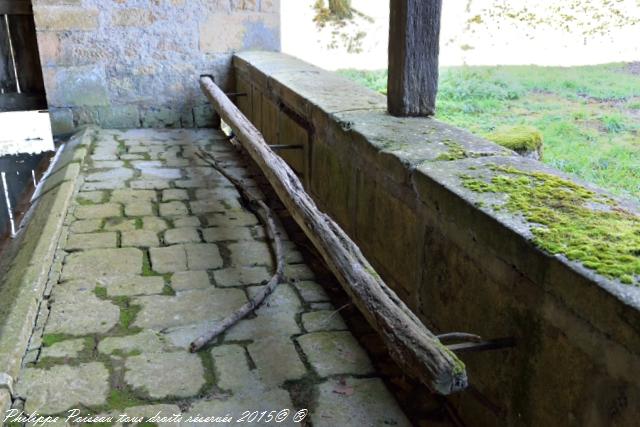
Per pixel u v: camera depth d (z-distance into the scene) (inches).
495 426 66.3
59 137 221.5
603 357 47.6
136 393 78.4
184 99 228.1
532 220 60.1
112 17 213.0
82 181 162.6
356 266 72.1
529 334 57.9
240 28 225.0
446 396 78.5
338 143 112.7
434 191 73.9
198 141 210.7
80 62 215.0
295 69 173.2
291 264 117.3
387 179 91.0
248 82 200.8
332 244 77.4
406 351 57.6
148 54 220.4
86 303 99.7
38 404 75.5
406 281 87.8
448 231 72.7
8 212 169.3
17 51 224.7
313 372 84.0
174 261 116.6
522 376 59.8
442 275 75.7
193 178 169.0
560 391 53.7
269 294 104.6
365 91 138.0
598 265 49.6
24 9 220.7
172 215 140.7
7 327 88.6
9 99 227.1
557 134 82.1
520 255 56.9
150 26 217.5
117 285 106.2
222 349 88.6
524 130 87.8
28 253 117.3
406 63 105.9
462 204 67.1
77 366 83.3
